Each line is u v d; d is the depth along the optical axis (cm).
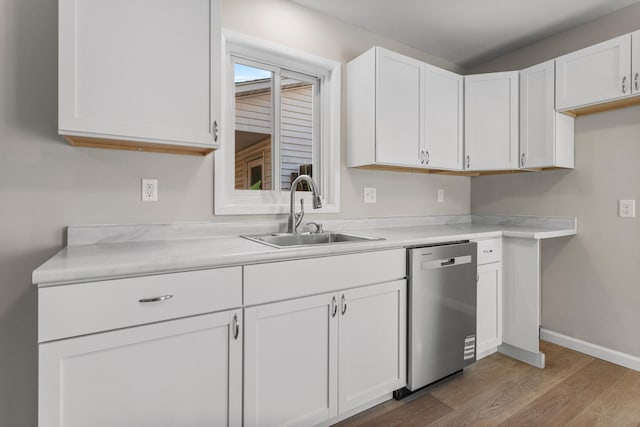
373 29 242
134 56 134
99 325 103
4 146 139
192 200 179
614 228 222
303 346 144
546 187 257
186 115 145
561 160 231
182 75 144
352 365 159
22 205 141
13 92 139
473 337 204
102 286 104
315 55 218
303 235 198
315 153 233
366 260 162
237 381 128
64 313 99
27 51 141
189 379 119
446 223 293
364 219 243
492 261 223
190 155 178
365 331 164
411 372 178
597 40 228
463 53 282
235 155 204
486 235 217
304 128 230
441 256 188
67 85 122
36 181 144
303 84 230
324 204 229
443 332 190
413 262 176
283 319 139
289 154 224
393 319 174
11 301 140
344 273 155
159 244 154
